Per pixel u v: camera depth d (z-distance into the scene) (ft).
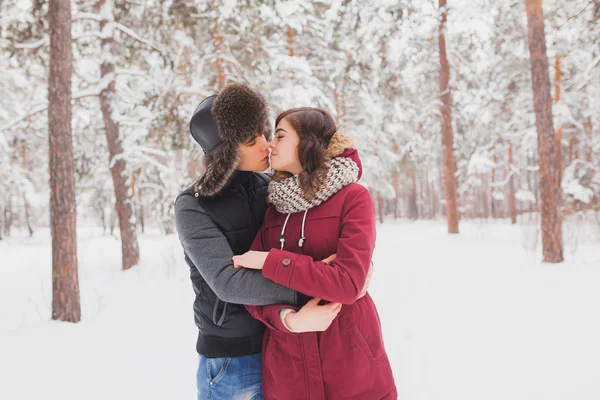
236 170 5.28
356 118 53.36
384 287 22.86
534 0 27.09
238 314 5.08
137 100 34.04
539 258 29.17
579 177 54.03
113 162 33.27
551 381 10.91
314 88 38.34
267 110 5.35
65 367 12.98
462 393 10.59
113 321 17.99
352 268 4.37
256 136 5.14
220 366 5.09
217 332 5.08
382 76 48.19
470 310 17.66
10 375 12.46
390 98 50.57
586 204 50.98
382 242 49.24
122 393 11.19
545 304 17.85
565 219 43.45
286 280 4.36
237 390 5.09
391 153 60.59
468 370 11.85
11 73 39.52
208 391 5.17
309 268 4.33
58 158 18.12
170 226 48.91
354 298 4.36
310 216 4.92
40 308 21.47
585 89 47.88
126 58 34.91
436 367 12.21
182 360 13.34
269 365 4.96
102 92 33.04
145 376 12.21
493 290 20.85
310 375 4.75
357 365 4.73
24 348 14.62
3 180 62.90
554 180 27.02
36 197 66.95
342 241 4.56
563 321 15.52
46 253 57.52
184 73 35.81
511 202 77.05
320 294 4.29
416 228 74.69
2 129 27.37
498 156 77.15
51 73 18.08
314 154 4.81
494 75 55.62
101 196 79.05
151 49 33.27
